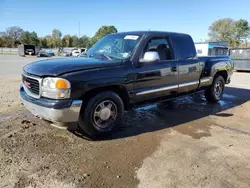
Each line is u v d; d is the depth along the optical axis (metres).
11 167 2.81
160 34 4.57
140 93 4.14
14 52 62.09
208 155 3.26
